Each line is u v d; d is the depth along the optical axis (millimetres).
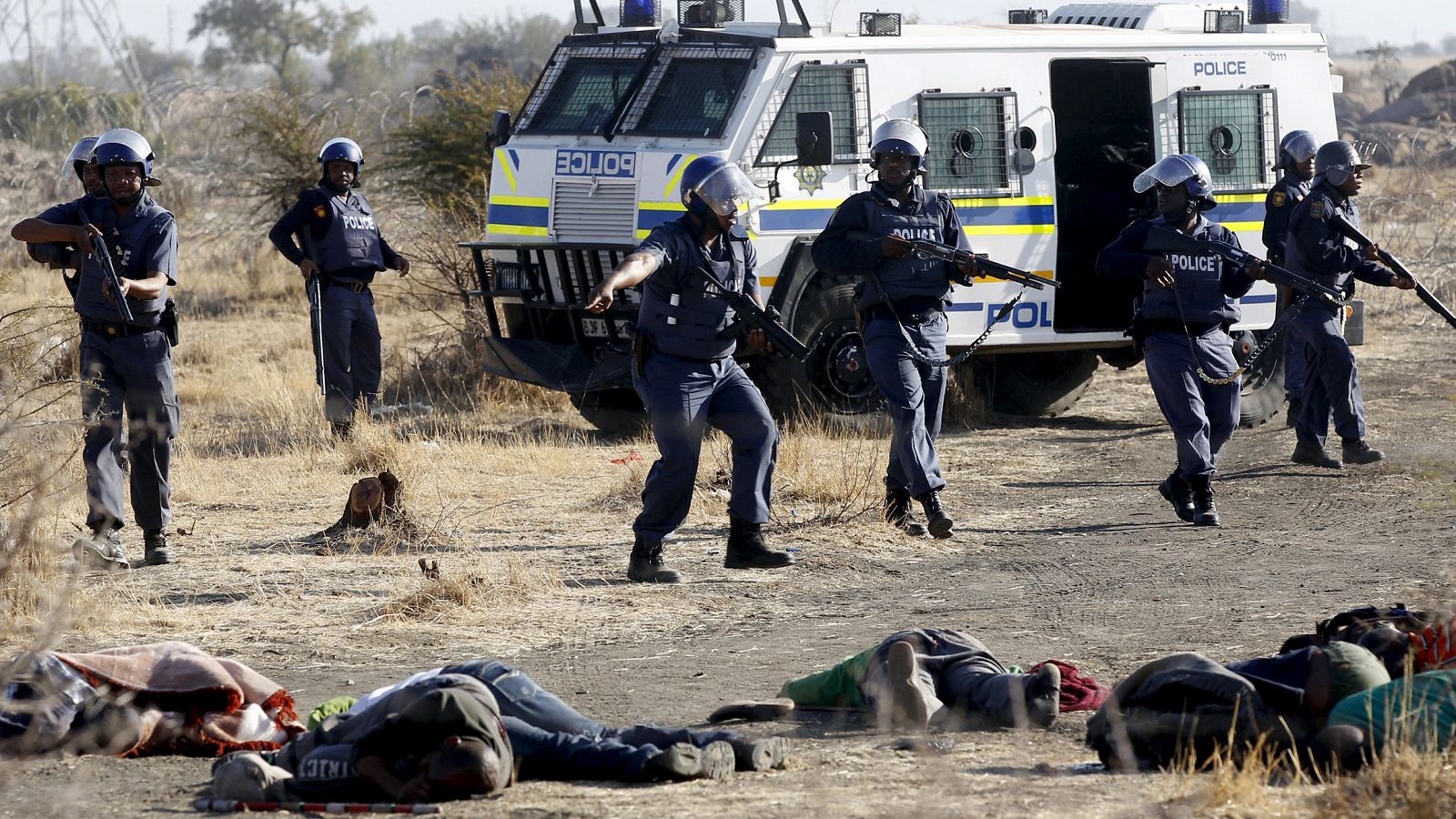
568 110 51000
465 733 18000
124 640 27406
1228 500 41219
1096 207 55688
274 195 94688
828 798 17438
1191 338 38094
